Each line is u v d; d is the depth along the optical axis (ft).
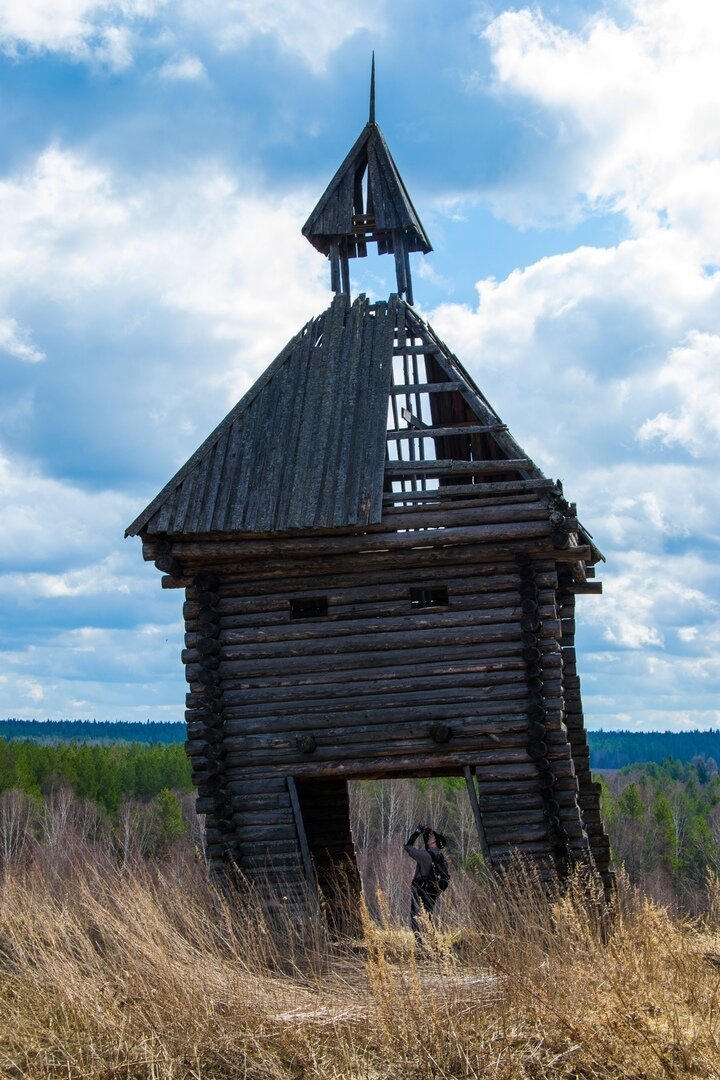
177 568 62.69
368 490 61.16
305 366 66.85
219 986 38.86
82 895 46.98
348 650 61.31
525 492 61.52
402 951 38.91
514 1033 33.94
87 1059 34.94
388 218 70.08
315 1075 32.91
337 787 79.15
